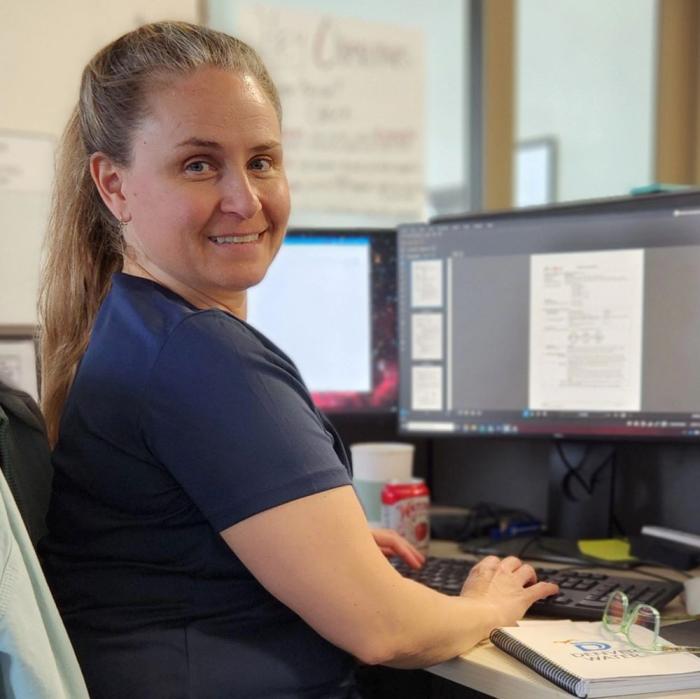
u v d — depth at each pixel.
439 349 1.34
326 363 1.44
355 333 1.43
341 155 2.20
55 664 0.71
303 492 0.76
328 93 2.16
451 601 0.86
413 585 0.83
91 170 0.89
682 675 0.73
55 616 0.73
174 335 0.80
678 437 1.19
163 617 0.81
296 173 2.15
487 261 1.30
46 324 1.04
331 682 0.84
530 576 1.00
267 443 0.76
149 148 0.82
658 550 1.18
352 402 1.44
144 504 0.81
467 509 1.52
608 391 1.23
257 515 0.75
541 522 1.38
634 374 1.21
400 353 1.37
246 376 0.78
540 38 2.51
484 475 1.50
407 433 1.37
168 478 0.80
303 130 2.15
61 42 1.63
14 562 0.70
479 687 0.81
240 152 0.84
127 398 0.80
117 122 0.84
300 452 0.77
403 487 1.24
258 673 0.80
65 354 1.01
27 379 1.58
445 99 2.35
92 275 1.00
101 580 0.83
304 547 0.75
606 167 2.69
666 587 1.00
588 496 1.30
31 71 1.61
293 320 1.43
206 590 0.81
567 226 1.24
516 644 0.82
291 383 0.83
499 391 1.30
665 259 1.18
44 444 0.92
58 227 1.01
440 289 1.33
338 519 0.77
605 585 1.01
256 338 0.84
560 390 1.26
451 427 1.34
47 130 1.63
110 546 0.83
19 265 1.60
